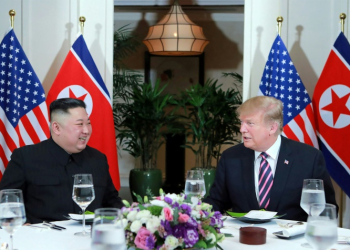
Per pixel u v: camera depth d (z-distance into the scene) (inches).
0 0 139.6
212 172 181.9
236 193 84.7
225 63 259.4
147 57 257.9
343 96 124.6
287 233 60.2
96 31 141.5
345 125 124.6
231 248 55.9
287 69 126.2
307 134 125.2
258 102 82.4
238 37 257.9
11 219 51.4
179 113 254.1
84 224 62.7
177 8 193.6
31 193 82.1
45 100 127.5
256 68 139.7
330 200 83.9
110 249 41.8
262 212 72.2
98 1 141.3
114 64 230.4
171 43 189.8
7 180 82.0
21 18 139.7
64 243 57.8
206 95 190.9
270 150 84.0
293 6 136.6
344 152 125.1
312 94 136.7
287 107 125.6
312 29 136.2
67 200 82.0
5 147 123.3
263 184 82.9
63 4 139.9
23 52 127.2
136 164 228.8
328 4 135.5
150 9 255.0
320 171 83.2
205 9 255.1
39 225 67.9
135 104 193.0
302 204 64.1
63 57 140.3
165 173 251.3
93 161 86.4
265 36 139.0
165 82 258.4
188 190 69.8
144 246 48.9
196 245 50.6
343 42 125.4
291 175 82.4
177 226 49.7
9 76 124.6
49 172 82.6
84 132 83.2
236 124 198.4
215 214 55.2
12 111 123.7
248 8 139.5
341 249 55.9
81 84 128.0
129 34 257.9
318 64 136.4
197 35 191.0
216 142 195.6
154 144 198.8
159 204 52.4
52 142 84.8
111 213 42.7
